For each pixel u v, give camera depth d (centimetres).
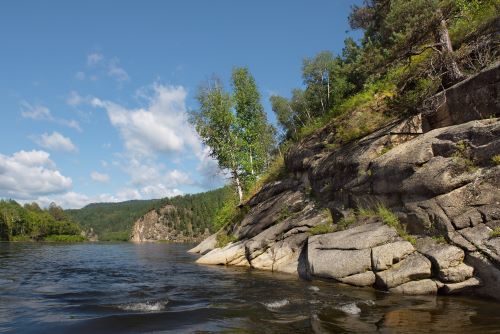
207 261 2202
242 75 4081
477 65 1516
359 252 1196
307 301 993
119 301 1034
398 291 1048
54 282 1466
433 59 1573
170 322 793
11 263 2517
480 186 1055
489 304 895
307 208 1838
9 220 11706
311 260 1342
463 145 1138
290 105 5044
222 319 815
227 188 4506
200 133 3738
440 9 1421
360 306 912
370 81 2139
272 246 1797
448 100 1400
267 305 952
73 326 763
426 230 1127
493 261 923
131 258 3116
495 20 1512
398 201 1293
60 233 13862
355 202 1516
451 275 974
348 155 1659
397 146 1440
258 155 4141
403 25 1530
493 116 1227
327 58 3906
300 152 2161
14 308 941
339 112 2216
